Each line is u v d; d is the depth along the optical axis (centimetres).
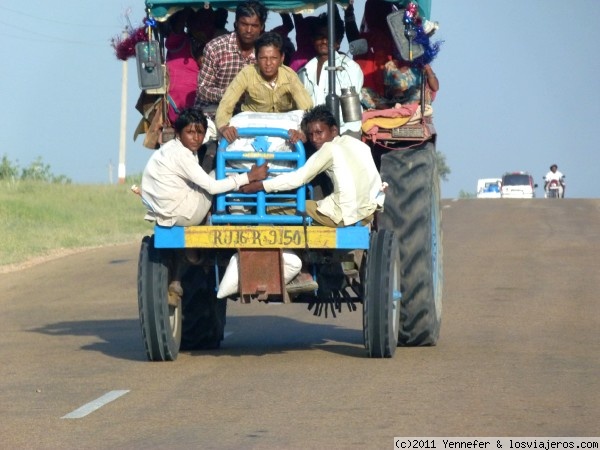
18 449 1231
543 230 4884
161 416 1382
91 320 2697
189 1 1789
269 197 1656
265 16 1794
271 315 2666
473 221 5450
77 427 1334
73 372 1761
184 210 1631
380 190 1659
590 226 5066
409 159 1906
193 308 1964
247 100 1770
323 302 1823
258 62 1734
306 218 1631
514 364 1739
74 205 6169
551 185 10356
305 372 1677
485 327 2273
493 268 3519
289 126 1670
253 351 1977
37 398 1534
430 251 1878
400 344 1950
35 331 2488
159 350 1777
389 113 1906
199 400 1477
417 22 1786
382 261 1725
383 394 1481
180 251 1747
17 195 6334
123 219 5794
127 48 1867
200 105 1838
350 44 1805
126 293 3294
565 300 2756
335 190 1623
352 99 1714
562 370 1678
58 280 3678
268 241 1623
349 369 1694
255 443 1223
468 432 1255
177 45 1909
